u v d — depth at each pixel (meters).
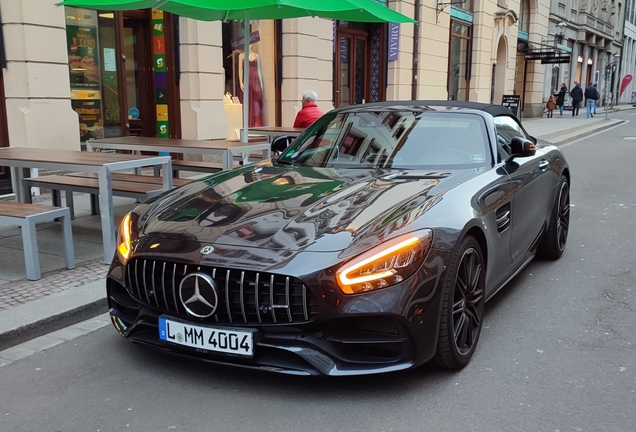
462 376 3.19
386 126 4.40
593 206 8.11
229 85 11.44
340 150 4.30
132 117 10.27
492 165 4.01
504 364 3.34
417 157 4.07
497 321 4.00
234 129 11.39
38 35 7.62
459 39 21.41
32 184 5.97
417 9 17.08
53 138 7.93
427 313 2.84
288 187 3.58
